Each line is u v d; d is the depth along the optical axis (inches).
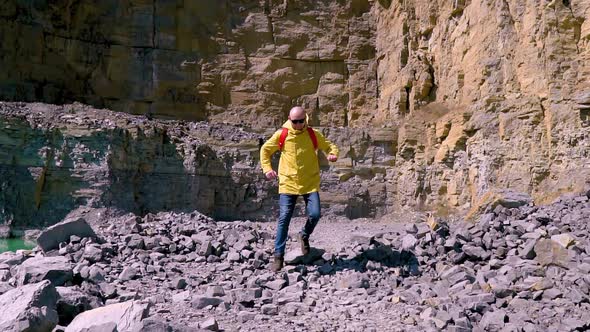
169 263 307.7
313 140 292.0
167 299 233.8
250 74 1107.3
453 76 878.4
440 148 843.4
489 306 209.9
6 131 708.7
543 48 653.9
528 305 212.2
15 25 960.3
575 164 593.0
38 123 736.3
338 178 901.2
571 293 216.4
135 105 1051.9
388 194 906.7
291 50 1127.6
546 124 642.2
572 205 360.8
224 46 1112.2
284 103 1111.0
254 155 879.7
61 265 239.8
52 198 721.6
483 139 725.9
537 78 662.5
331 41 1138.0
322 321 205.0
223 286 258.4
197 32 1107.3
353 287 255.0
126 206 748.0
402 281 261.4
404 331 189.8
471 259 280.8
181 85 1082.1
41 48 984.3
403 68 995.3
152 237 353.4
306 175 291.9
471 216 438.3
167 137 826.8
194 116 1076.5
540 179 633.0
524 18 698.8
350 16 1150.3
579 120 598.5
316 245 367.6
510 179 676.1
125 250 324.2
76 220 331.0
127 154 773.3
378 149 928.3
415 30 1006.4
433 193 847.7
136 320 165.6
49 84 982.4
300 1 1143.6
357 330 193.2
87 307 199.2
